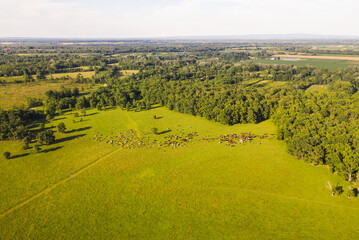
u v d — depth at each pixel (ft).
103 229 203.00
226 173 287.28
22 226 206.69
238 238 192.65
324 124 328.70
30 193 251.19
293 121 374.63
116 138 399.24
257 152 337.93
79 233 199.21
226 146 360.89
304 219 212.02
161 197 244.01
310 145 288.51
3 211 224.33
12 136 385.70
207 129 436.35
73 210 225.76
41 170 296.51
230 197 242.99
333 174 273.75
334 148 269.64
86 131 431.02
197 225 206.39
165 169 298.35
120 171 294.46
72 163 314.35
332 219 211.20
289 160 311.27
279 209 224.74
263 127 434.71
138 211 223.71
